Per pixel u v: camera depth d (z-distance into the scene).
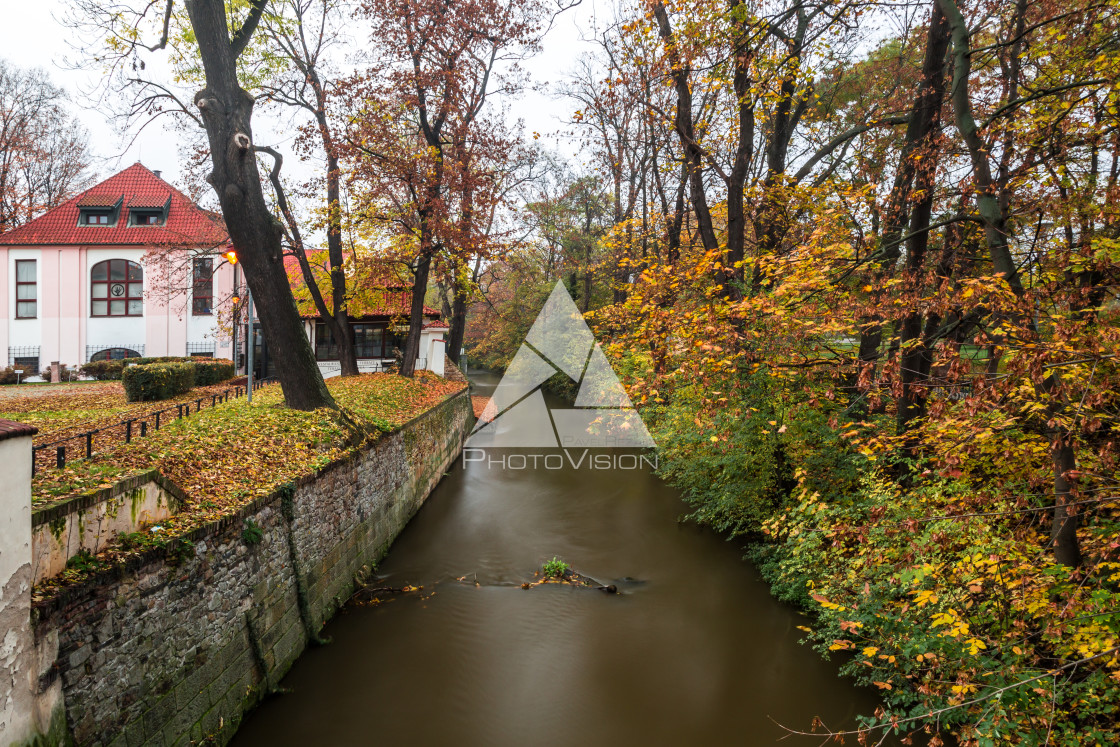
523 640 9.05
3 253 26.23
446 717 7.19
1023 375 4.09
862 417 9.61
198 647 5.95
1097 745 4.20
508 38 18.39
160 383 15.62
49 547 4.39
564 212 33.38
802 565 8.59
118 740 4.82
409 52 18.22
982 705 4.61
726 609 9.95
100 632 4.71
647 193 24.89
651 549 12.91
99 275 26.67
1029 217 7.92
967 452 4.61
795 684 7.81
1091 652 3.92
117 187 28.09
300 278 26.34
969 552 5.02
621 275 25.44
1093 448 4.75
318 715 7.10
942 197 8.94
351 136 17.06
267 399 14.33
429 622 9.53
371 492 11.89
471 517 15.48
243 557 6.91
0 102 26.16
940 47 8.60
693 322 6.45
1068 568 4.31
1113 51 7.37
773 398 9.92
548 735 6.89
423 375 24.88
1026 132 7.61
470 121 21.45
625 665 8.38
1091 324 5.56
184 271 23.47
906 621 5.79
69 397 16.17
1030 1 9.15
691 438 12.46
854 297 6.59
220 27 10.20
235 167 10.52
